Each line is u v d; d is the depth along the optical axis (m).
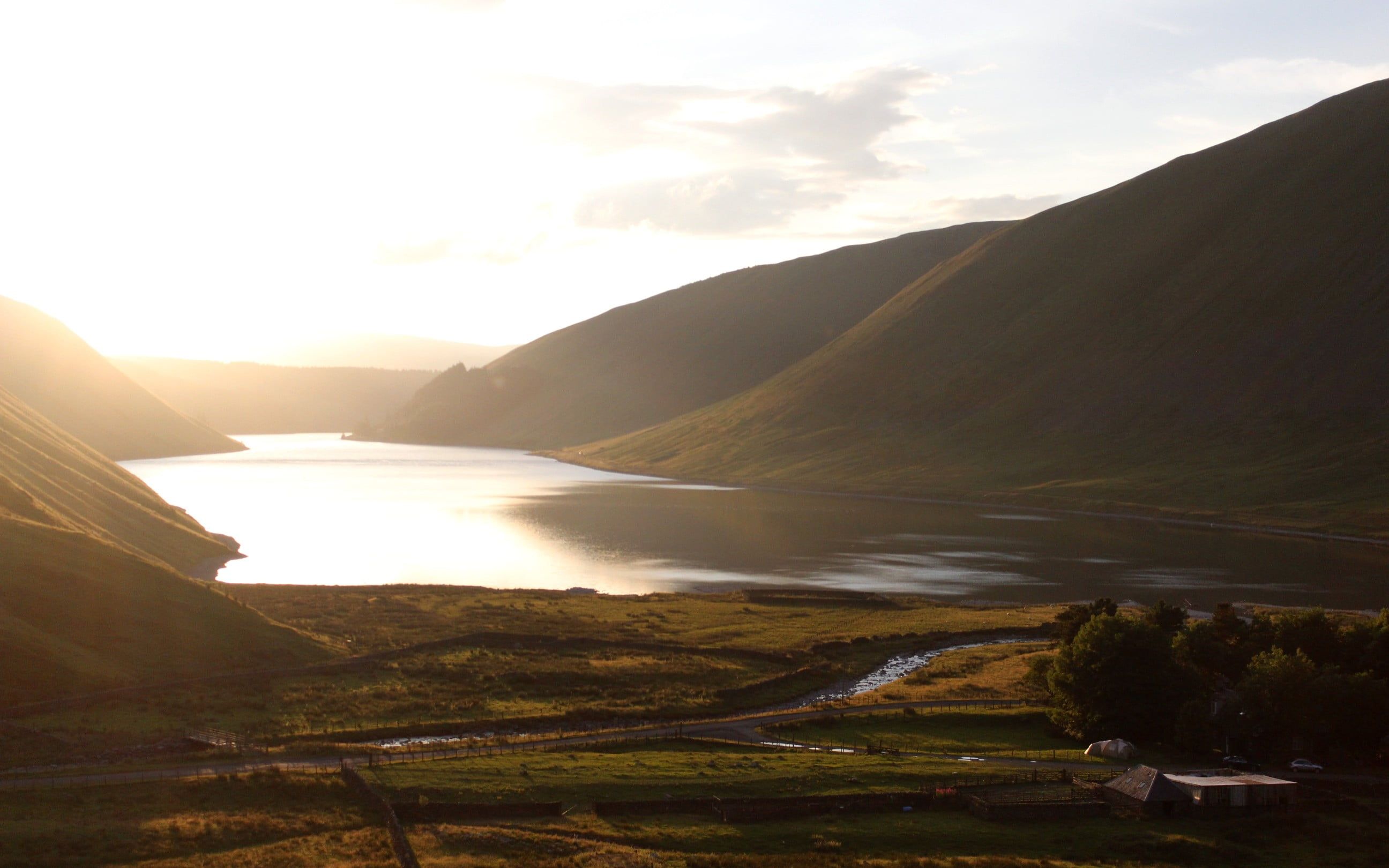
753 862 51.12
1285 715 72.94
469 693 85.38
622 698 85.56
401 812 55.44
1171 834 56.84
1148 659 76.38
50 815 53.91
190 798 57.41
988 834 56.09
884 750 71.25
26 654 80.06
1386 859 54.25
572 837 53.06
